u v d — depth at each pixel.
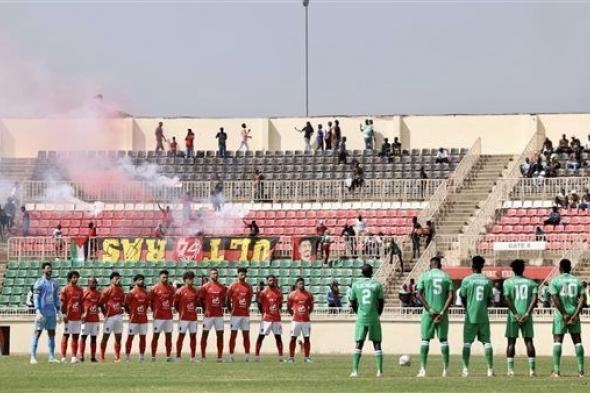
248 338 54.28
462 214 80.62
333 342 66.75
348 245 75.69
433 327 42.12
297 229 82.94
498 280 65.56
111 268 76.38
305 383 38.84
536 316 63.66
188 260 76.69
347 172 89.19
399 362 51.31
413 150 90.00
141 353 54.44
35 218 85.56
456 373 44.62
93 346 54.16
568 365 51.81
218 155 91.81
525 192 81.31
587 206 78.56
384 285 71.62
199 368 47.84
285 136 93.38
